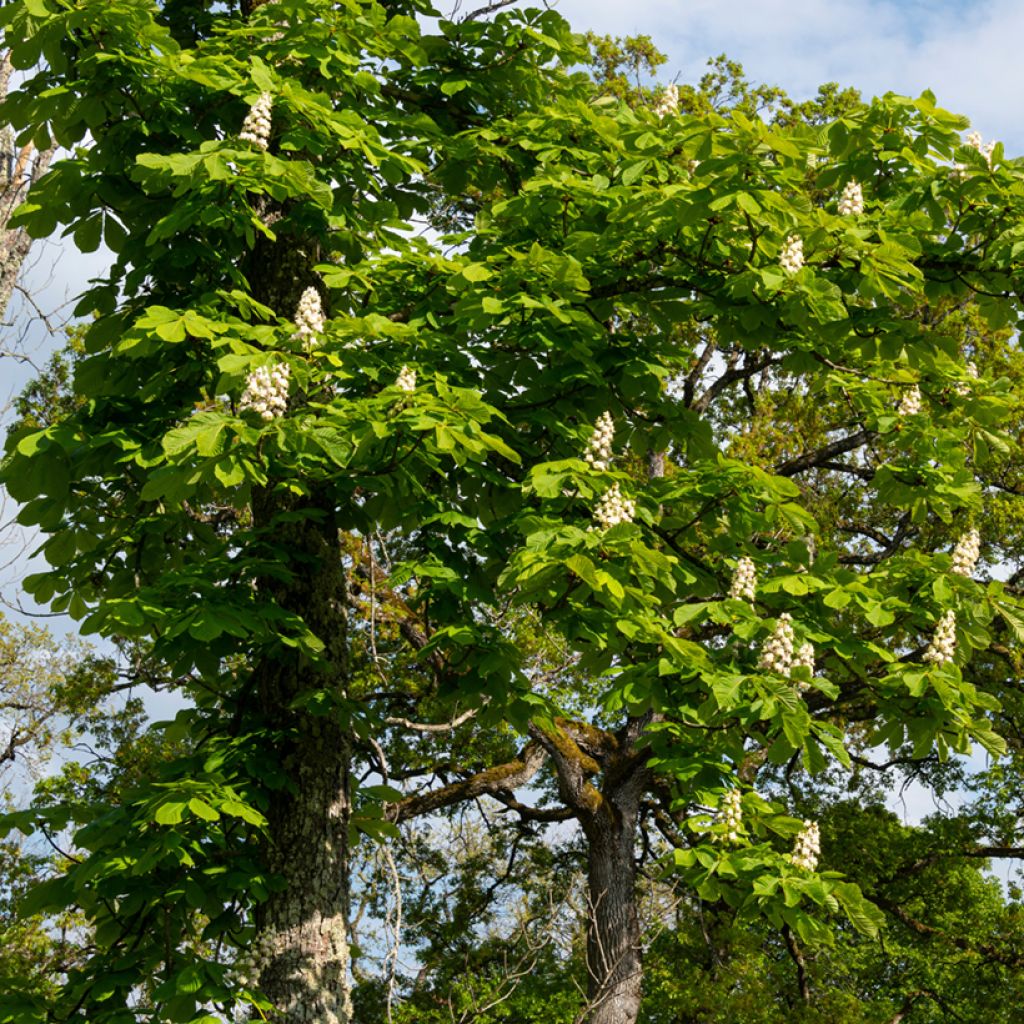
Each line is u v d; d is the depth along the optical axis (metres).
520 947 16.58
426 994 15.97
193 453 5.88
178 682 8.53
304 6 7.95
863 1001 18.08
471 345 7.74
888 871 17.80
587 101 9.31
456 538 7.54
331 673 7.68
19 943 14.15
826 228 7.11
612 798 14.79
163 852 6.35
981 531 16.23
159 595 6.84
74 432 7.31
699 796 6.69
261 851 7.36
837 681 12.91
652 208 7.08
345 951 7.32
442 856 17.22
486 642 7.32
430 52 9.16
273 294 8.49
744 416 17.30
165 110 7.67
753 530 7.52
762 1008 15.22
